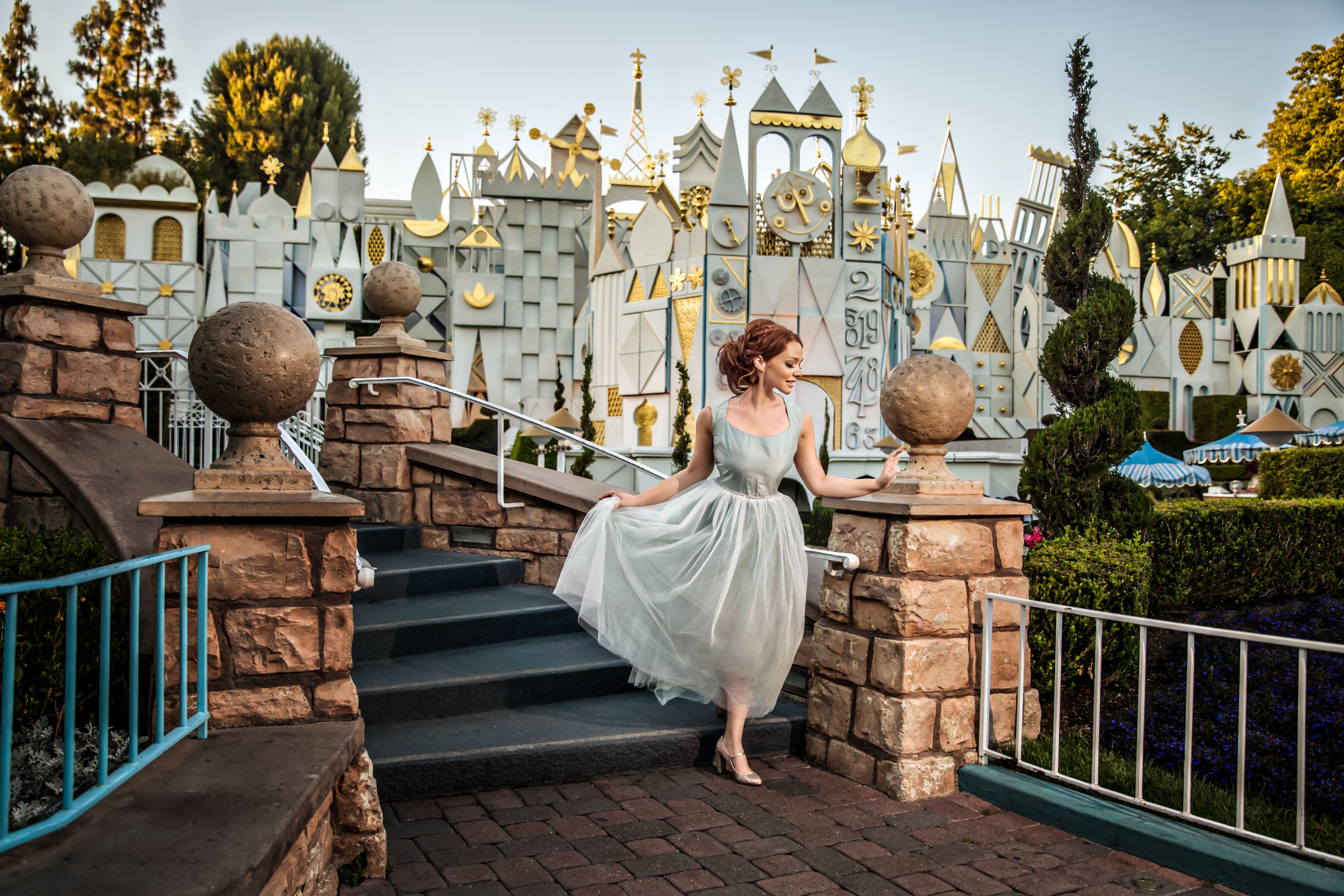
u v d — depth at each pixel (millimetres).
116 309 5207
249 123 41469
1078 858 3250
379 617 4977
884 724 3918
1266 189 40562
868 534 4168
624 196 25703
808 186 20922
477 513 6508
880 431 21141
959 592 4000
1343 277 37156
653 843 3326
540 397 25031
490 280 24891
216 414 3051
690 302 20969
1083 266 7625
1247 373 34562
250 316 3023
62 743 2809
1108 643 5234
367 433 6789
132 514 3994
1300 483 12078
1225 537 8242
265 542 2945
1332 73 38375
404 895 2877
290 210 25328
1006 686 4098
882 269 21250
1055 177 33000
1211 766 4207
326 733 2881
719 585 3838
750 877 3070
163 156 27719
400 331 6938
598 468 20234
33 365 4801
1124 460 7195
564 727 4176
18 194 4922
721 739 4105
